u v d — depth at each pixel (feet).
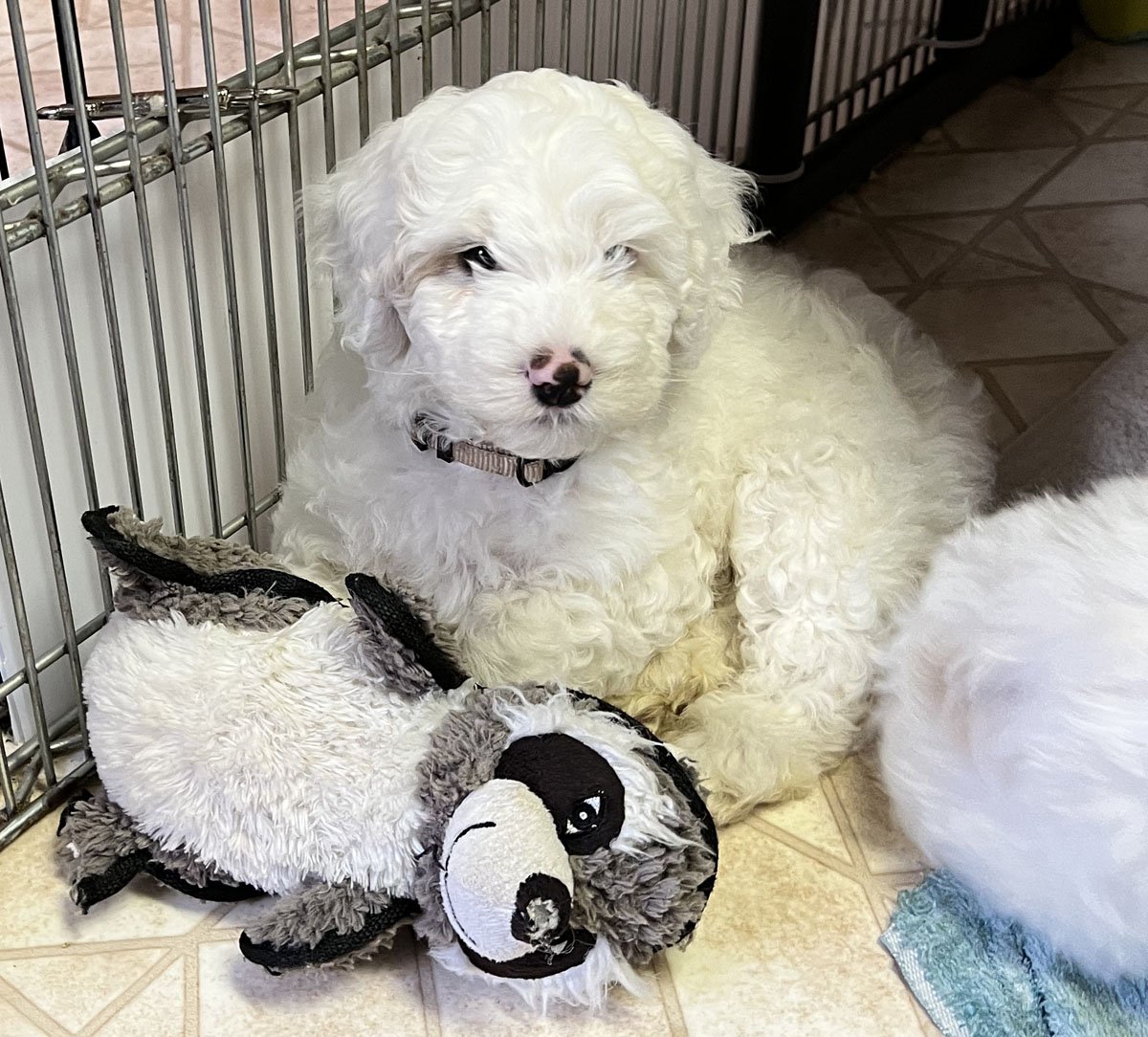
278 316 2.39
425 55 2.28
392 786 1.87
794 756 2.24
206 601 1.98
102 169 1.92
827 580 2.27
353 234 1.97
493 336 1.79
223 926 2.02
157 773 1.92
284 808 1.89
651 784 1.85
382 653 1.91
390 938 1.92
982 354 3.40
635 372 1.86
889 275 3.75
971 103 4.81
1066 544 2.05
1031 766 1.87
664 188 1.93
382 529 2.15
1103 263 3.83
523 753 1.85
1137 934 1.83
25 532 2.11
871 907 2.08
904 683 2.10
